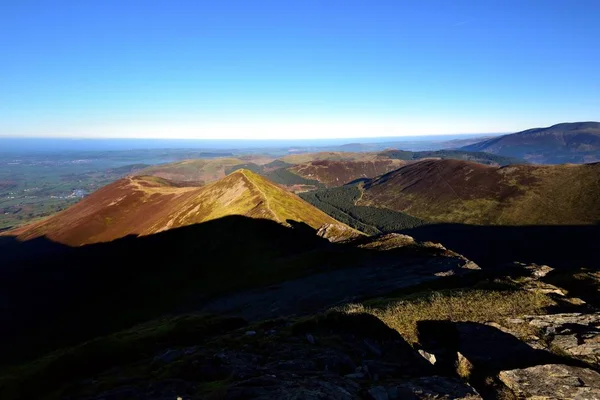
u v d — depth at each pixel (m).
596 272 33.78
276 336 22.91
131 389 15.83
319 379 15.19
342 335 22.03
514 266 40.19
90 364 23.94
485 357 17.00
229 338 24.62
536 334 19.11
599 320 20.12
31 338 80.81
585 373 14.93
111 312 85.44
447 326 20.72
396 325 21.69
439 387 14.02
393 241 78.00
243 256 99.94
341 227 112.50
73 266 135.00
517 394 13.99
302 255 86.75
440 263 59.16
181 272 99.75
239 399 12.95
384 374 16.47
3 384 21.97
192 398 13.36
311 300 48.25
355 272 61.84
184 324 33.94
